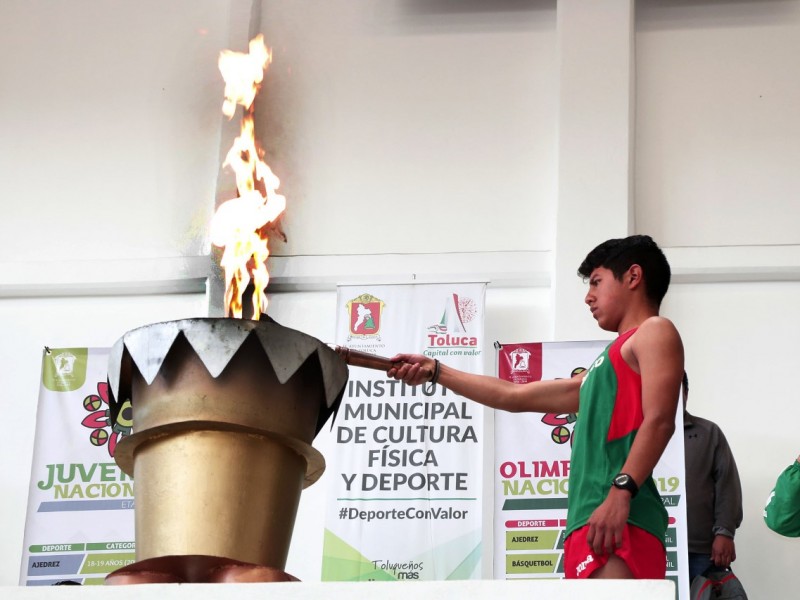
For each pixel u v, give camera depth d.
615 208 6.82
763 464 6.41
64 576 6.20
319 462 2.58
